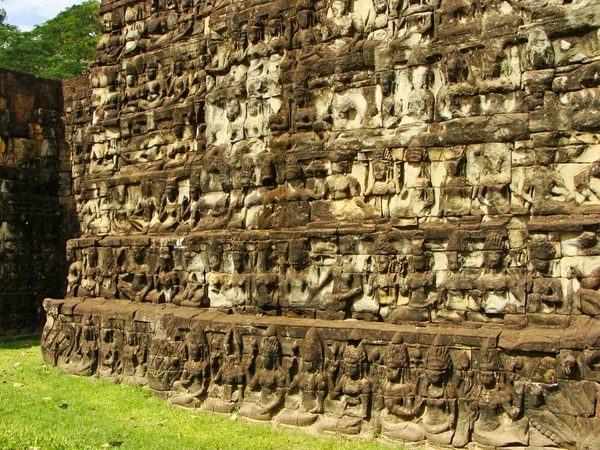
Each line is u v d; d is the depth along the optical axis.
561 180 8.80
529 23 9.09
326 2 11.05
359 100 10.61
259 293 11.14
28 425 9.19
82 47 35.81
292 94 11.31
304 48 11.17
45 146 19.41
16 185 18.64
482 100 9.51
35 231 19.03
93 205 15.45
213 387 10.93
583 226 8.45
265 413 10.12
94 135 15.65
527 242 8.99
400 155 10.09
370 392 9.46
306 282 10.76
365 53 10.47
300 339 10.11
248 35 11.91
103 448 8.47
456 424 8.82
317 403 9.77
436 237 9.60
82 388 12.38
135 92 14.70
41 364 14.37
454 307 9.44
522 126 9.10
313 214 10.90
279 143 11.38
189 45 13.76
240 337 10.66
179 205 13.48
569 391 8.16
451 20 9.78
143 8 14.80
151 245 13.46
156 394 11.62
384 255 10.02
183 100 13.80
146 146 14.49
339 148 10.63
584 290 8.46
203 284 12.15
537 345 8.35
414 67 10.02
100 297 14.42
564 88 8.78
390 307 10.01
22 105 18.97
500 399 8.57
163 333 12.15
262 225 11.45
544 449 8.24
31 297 18.91
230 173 12.01
